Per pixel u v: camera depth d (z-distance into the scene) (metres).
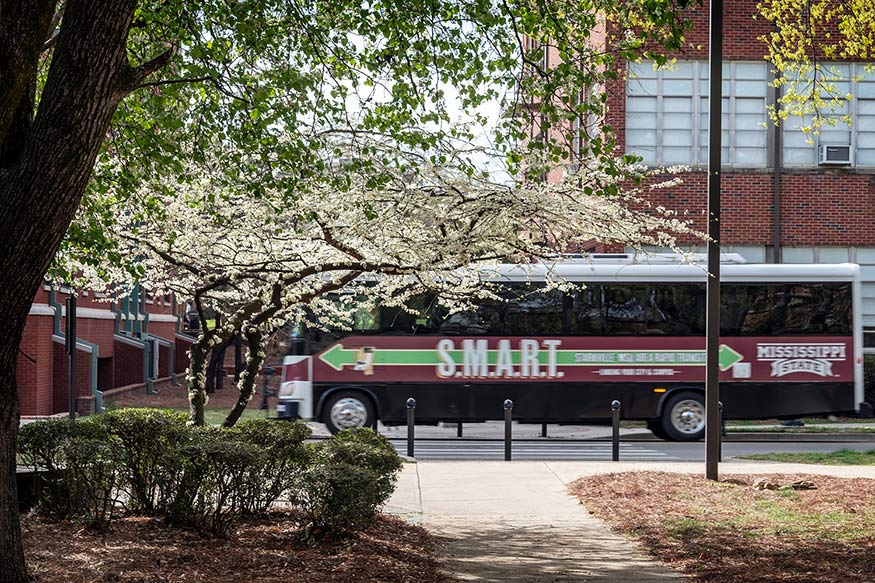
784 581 8.65
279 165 10.19
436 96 10.41
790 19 27.47
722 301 22.48
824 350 22.41
